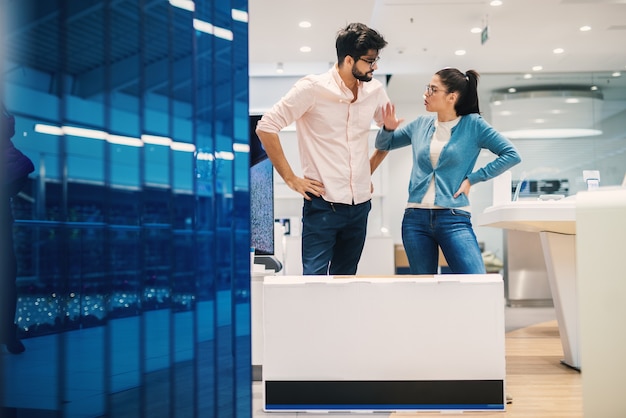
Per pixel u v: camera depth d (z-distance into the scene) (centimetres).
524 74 858
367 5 595
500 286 208
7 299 168
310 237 248
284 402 211
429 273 264
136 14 176
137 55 176
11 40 169
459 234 255
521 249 682
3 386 169
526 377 287
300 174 761
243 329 182
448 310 209
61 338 171
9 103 168
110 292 174
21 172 168
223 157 181
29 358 169
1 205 167
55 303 171
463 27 669
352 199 247
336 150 245
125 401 175
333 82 241
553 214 261
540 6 610
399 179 968
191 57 179
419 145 264
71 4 173
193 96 179
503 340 208
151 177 176
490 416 206
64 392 171
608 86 855
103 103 174
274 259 304
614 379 162
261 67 800
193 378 179
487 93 864
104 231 173
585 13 629
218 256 180
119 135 175
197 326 179
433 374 209
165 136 177
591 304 165
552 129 856
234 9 183
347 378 210
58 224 170
